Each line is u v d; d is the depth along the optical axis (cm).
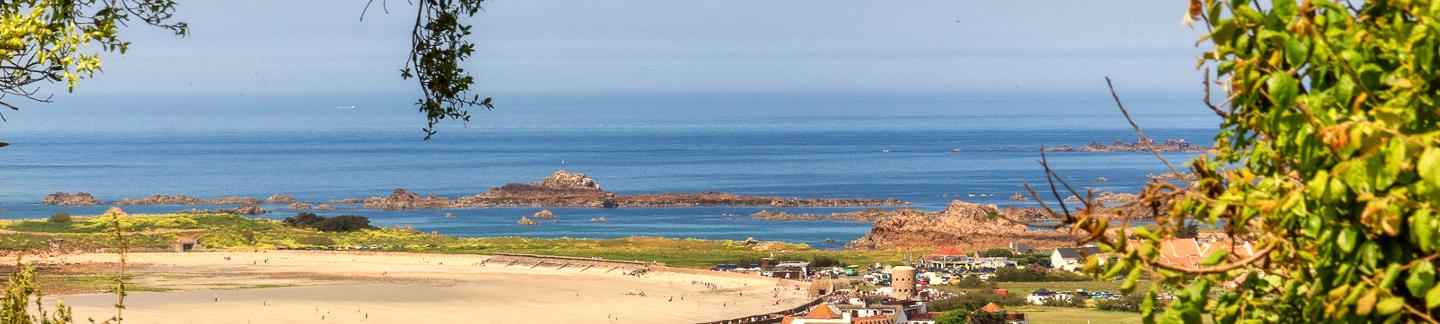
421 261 19062
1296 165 625
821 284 15425
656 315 13012
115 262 17512
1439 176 521
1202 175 682
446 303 13575
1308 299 633
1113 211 678
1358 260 598
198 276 16062
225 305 12744
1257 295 668
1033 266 16688
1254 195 640
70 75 1406
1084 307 11950
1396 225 546
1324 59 608
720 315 13012
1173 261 682
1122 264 667
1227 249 677
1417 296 559
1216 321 672
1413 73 571
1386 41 598
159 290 13962
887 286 15525
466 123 1538
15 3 1392
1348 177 567
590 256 19650
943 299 13050
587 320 12619
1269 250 631
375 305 13188
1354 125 557
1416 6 579
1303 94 613
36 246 18500
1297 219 636
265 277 16125
